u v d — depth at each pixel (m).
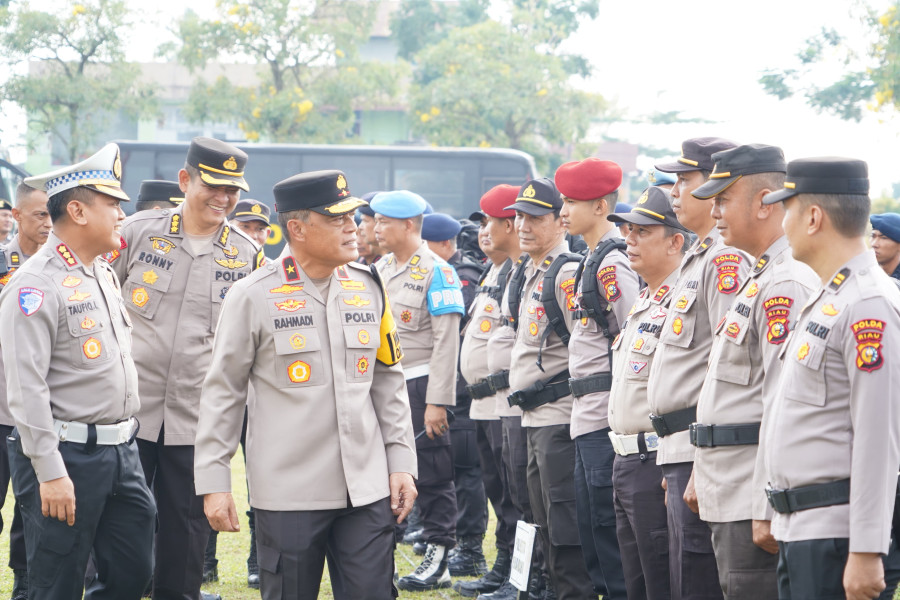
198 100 24.52
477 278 6.78
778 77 20.31
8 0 23.66
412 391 5.93
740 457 3.22
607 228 4.68
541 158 26.61
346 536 3.62
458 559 6.15
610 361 4.38
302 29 24.27
